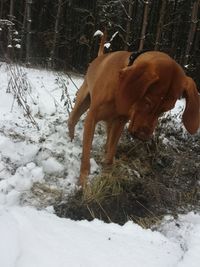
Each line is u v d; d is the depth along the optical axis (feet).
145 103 2.67
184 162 3.76
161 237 2.57
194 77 16.12
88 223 2.64
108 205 3.02
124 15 18.06
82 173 3.17
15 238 2.18
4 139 3.30
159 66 2.63
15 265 1.99
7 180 2.91
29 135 3.62
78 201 2.99
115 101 2.94
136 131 2.73
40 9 20.51
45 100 4.79
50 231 2.37
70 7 19.16
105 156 3.51
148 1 12.34
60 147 3.54
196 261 2.33
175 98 2.70
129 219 2.91
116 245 2.35
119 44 17.94
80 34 19.72
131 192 3.21
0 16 18.10
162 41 17.20
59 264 2.08
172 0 16.28
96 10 17.63
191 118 2.81
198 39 17.83
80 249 2.25
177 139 4.25
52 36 17.80
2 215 2.38
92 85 3.28
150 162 3.70
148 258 2.28
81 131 3.85
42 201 2.93
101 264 2.15
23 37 16.61
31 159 3.28
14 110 4.27
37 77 6.84
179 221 2.90
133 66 2.68
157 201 3.17
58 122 3.97
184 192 3.38
